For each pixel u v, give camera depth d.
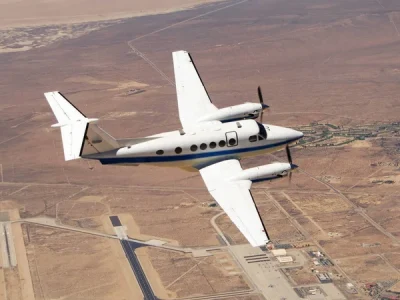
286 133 67.19
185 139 65.31
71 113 64.31
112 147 65.56
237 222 59.12
